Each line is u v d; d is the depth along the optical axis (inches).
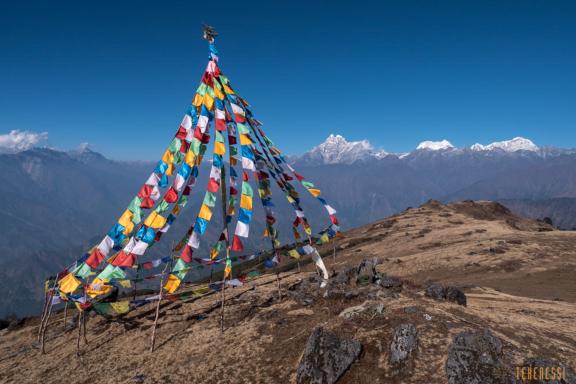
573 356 1058.7
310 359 1009.5
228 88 1628.9
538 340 1139.3
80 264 1481.3
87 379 1205.7
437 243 4301.2
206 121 1558.8
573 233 4106.8
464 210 6840.6
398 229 5487.2
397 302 1290.6
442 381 916.6
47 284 1562.5
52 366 1328.7
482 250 3484.3
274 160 1744.6
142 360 1257.4
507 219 6732.3
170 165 1533.0
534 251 3358.8
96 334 1517.0
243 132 1556.3
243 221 1454.2
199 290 1411.2
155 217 1392.7
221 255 1578.5
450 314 1224.2
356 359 1011.9
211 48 1637.6
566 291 2372.0
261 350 1178.0
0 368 1390.3
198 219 1430.9
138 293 2114.9
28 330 1758.1
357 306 1275.8
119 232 1443.2
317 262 1701.5
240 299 1628.9
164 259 1566.2
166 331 1429.6
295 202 1763.0
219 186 1483.8
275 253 1584.6
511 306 1683.1
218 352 1217.4
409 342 1016.9
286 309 1430.9
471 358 921.5
